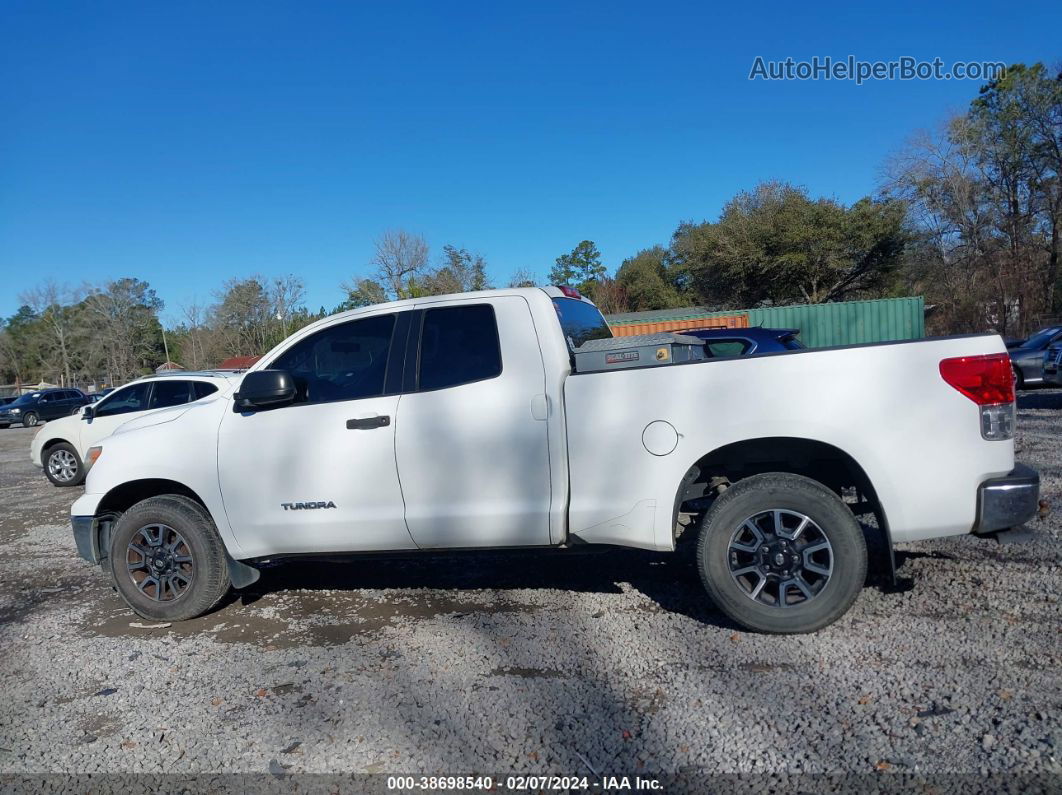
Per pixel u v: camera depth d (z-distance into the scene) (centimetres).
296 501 479
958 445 391
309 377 495
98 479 527
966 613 430
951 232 3584
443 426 453
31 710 393
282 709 374
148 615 512
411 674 405
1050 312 3269
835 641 407
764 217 3938
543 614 480
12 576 662
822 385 401
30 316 8269
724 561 418
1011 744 301
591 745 324
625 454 427
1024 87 3272
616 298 6078
